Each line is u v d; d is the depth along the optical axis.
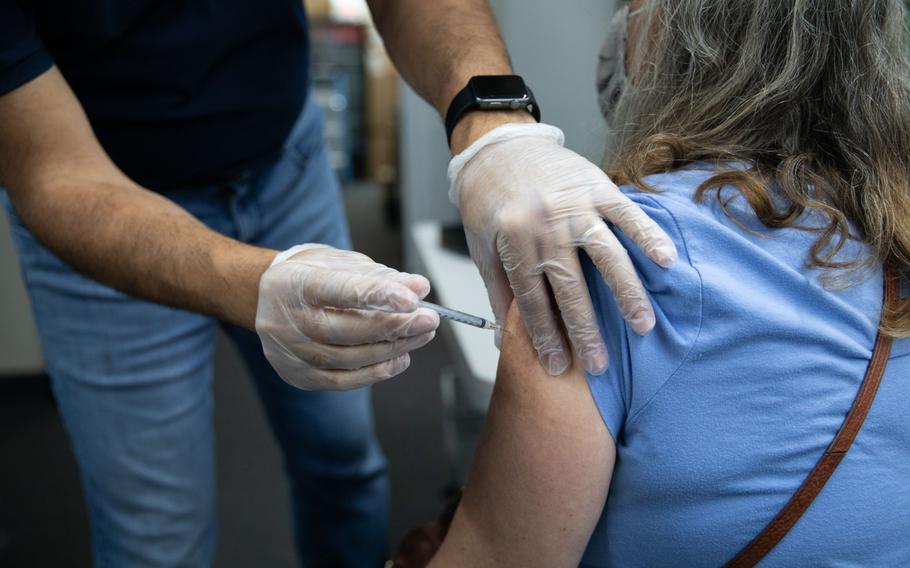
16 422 2.74
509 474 0.70
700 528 0.67
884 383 0.66
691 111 0.75
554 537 0.70
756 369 0.65
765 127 0.72
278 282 0.73
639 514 0.69
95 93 1.17
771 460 0.65
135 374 1.27
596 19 1.88
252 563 2.04
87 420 1.31
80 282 1.22
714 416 0.65
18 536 2.14
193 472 1.37
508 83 0.98
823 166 0.71
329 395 1.50
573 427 0.67
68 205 0.95
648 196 0.71
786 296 0.66
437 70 1.11
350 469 1.61
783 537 0.67
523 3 1.88
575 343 0.67
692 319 0.65
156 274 0.87
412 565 1.04
